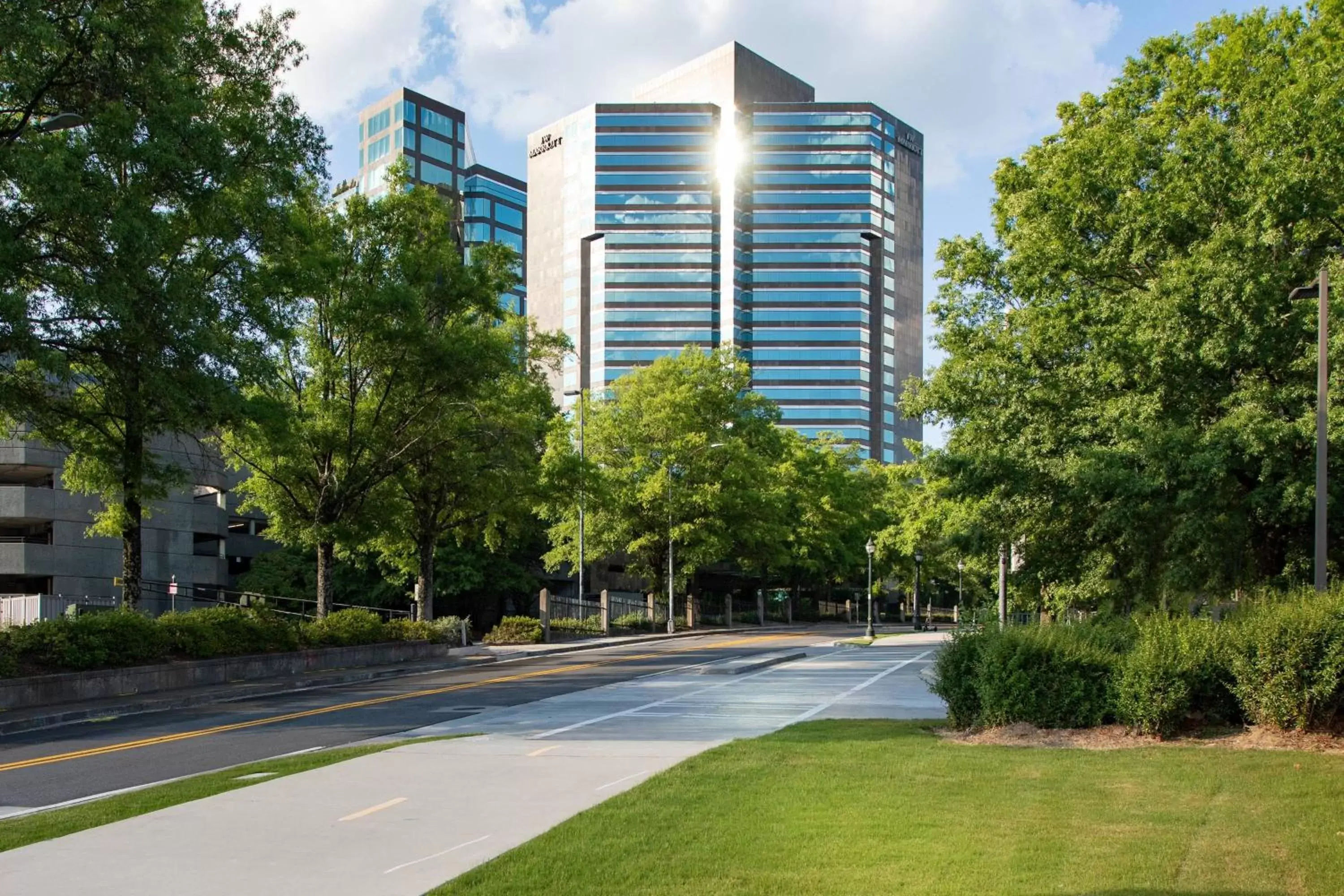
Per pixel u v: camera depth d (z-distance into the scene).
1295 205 19.70
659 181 139.00
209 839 7.96
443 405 32.75
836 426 136.50
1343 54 21.59
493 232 132.88
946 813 8.18
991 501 25.81
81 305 18.14
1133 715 12.62
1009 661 13.40
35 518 45.78
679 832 7.62
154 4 20.16
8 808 10.17
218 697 22.08
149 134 20.47
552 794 9.59
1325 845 6.86
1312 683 11.95
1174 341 20.30
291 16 24.53
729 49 142.00
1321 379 15.62
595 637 47.25
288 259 24.52
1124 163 23.95
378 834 8.04
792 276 139.00
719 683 22.95
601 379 136.75
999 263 28.39
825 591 96.62
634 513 58.16
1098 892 5.92
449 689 22.70
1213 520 20.09
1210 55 26.42
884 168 144.12
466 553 54.00
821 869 6.52
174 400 20.45
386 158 122.19
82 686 20.62
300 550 55.50
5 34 17.62
